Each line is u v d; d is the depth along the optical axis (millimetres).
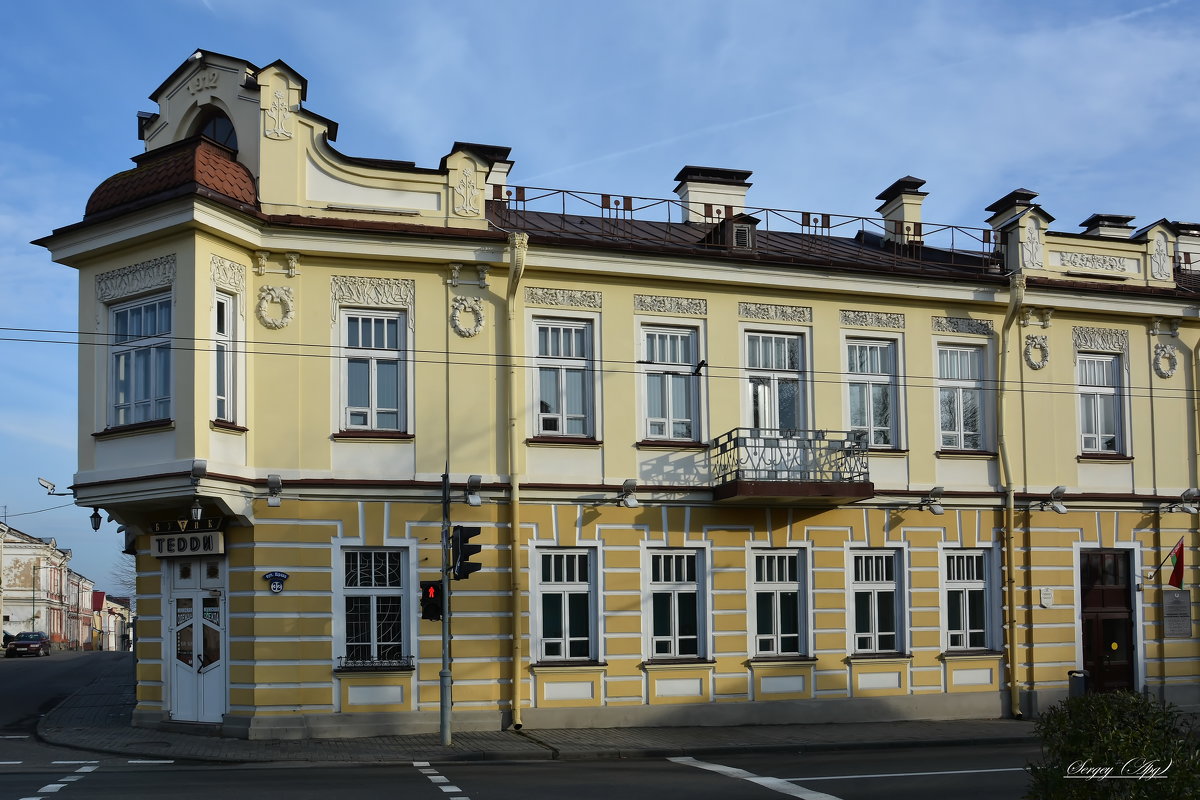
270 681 19656
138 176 19859
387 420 21141
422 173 21562
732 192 29125
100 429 19938
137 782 14797
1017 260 25672
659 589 22484
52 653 71750
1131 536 25859
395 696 20359
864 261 24641
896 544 24047
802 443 22906
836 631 23406
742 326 23531
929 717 23703
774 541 23219
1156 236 27062
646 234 25484
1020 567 24859
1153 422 26391
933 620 24094
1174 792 8727
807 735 21156
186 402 18891
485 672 20938
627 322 22719
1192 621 26016
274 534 20016
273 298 20500
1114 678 25422
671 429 22984
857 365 24438
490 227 21938
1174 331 26766
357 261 21062
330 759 17547
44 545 84625
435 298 21469
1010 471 24891
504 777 15797
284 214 20547
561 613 21812
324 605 20172
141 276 19734
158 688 20750
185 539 20250
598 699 21656
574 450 22094
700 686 22312
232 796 13656
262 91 20734
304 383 20578
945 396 25047
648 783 15328
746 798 14156
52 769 16281
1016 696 24234
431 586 18969
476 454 21344
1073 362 25938
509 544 21406
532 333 22109
